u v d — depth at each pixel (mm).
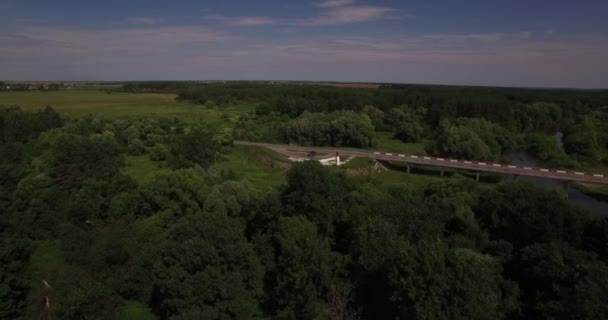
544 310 35562
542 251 41688
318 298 43438
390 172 116312
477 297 34125
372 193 59219
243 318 41250
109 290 44531
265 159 117812
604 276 34625
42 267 50406
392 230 44594
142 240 52844
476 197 61312
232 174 85625
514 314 38969
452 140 127812
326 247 45531
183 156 98312
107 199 65000
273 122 167375
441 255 37000
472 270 36062
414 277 35344
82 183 69062
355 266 45062
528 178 112375
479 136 135750
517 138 145625
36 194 65250
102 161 75062
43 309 41719
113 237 51031
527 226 48312
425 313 33188
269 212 52781
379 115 171875
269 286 47219
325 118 153750
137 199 62656
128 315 44406
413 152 138500
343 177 60156
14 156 89812
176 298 39906
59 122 133750
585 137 134375
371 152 129500
